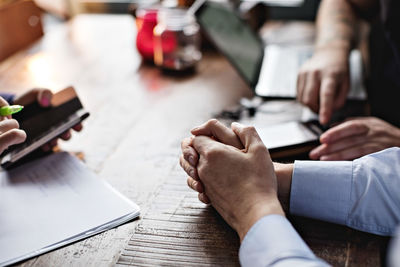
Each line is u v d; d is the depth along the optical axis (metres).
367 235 0.62
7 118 0.73
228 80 1.25
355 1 1.35
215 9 1.15
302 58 1.34
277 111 1.04
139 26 1.35
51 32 1.69
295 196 0.65
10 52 1.56
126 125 0.98
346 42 1.18
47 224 0.63
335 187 0.64
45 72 1.30
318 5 1.86
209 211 0.67
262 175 0.60
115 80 1.25
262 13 1.56
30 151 0.76
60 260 0.57
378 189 0.62
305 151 0.81
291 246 0.52
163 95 1.15
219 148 0.63
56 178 0.74
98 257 0.58
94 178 0.74
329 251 0.58
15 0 1.61
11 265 0.56
